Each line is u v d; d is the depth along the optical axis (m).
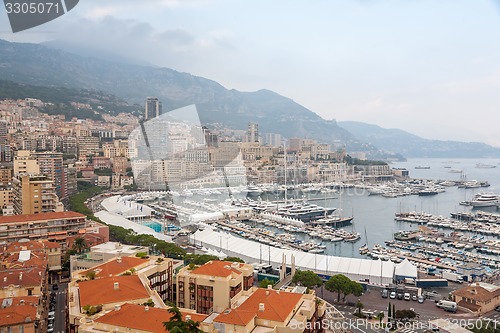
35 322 134.75
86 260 198.62
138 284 130.62
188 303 151.88
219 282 146.88
